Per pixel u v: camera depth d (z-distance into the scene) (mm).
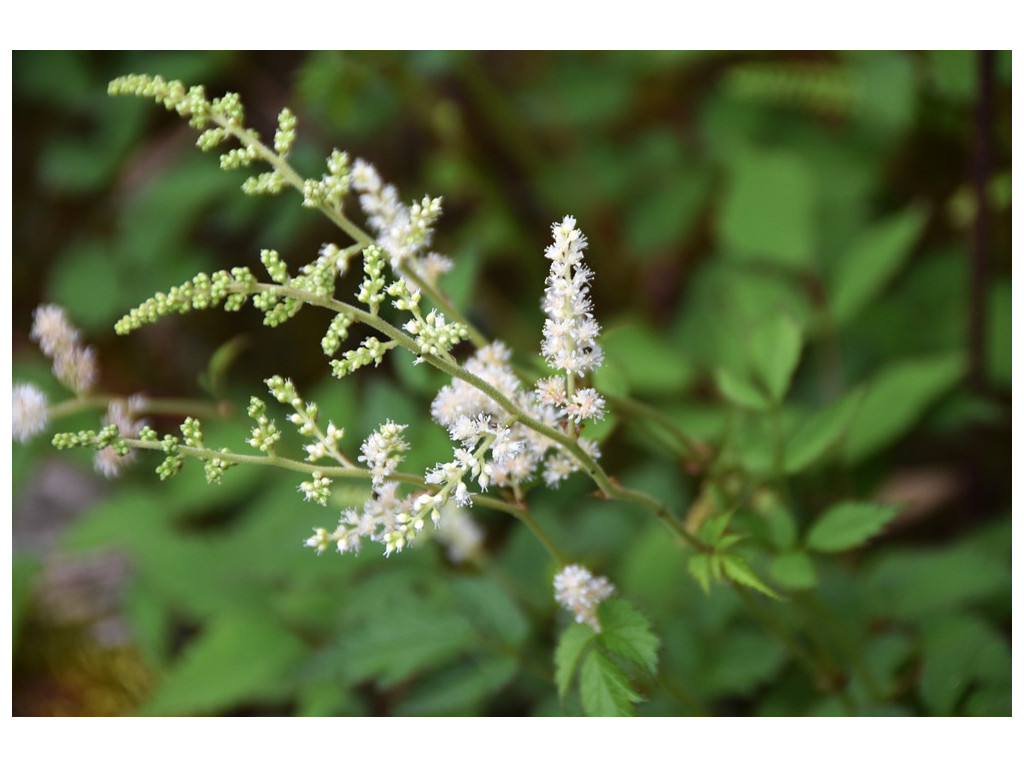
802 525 567
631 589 520
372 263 348
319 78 623
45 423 387
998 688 469
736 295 627
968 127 716
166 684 547
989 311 648
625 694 368
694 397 644
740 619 509
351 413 583
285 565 525
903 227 614
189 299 344
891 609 508
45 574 734
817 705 492
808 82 725
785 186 641
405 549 528
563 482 603
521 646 466
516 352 740
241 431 605
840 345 671
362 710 535
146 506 611
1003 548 567
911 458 665
